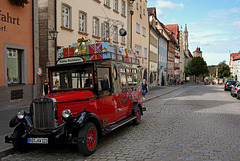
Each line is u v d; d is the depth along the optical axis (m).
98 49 7.12
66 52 7.51
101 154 5.67
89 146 5.68
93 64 6.43
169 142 6.60
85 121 5.49
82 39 7.43
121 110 8.02
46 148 6.32
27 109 12.30
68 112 5.45
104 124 6.74
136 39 34.25
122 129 8.48
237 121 9.96
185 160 5.12
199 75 98.88
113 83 7.42
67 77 6.73
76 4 18.05
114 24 25.42
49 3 15.16
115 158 5.35
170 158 5.25
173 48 71.00
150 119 10.48
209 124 9.23
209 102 18.08
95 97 6.42
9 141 5.66
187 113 12.23
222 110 13.48
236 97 23.50
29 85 14.02
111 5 24.56
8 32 12.54
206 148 6.00
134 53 9.95
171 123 9.48
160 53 53.09
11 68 13.05
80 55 7.31
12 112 11.30
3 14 12.20
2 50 12.18
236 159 5.19
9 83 12.88
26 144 5.94
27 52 13.88
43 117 5.59
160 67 51.78
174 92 31.05
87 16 19.69
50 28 15.29
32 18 14.19
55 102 5.55
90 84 6.51
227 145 6.27
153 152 5.71
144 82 19.61
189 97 22.77
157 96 23.27
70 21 17.41
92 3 20.52
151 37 43.88
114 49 7.63
